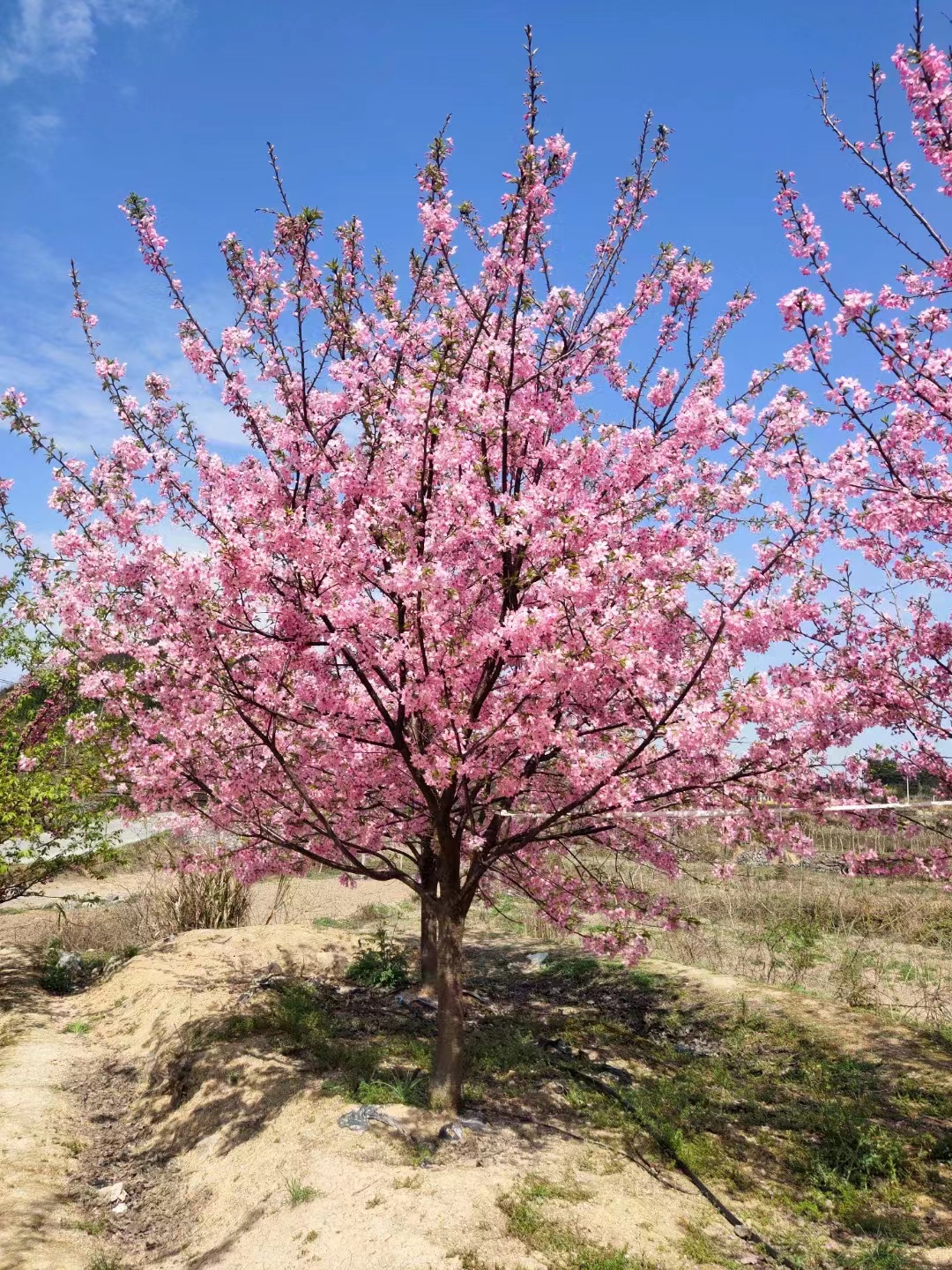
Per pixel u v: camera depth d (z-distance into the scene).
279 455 5.82
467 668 5.13
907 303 5.39
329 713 5.64
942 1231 4.77
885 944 11.02
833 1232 4.78
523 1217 4.39
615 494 6.09
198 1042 7.10
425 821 7.83
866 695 6.22
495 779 6.05
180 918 11.12
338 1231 4.36
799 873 14.28
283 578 5.46
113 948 11.09
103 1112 6.54
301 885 15.05
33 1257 4.35
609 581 5.13
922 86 4.70
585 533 5.07
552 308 6.25
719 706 4.89
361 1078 6.20
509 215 5.52
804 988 9.29
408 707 5.13
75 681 8.55
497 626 4.93
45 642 8.91
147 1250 4.73
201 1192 5.23
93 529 5.52
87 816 9.07
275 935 10.21
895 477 5.31
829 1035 7.73
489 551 5.57
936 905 11.97
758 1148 5.74
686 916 6.57
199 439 6.08
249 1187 5.05
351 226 6.49
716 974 9.63
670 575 5.93
